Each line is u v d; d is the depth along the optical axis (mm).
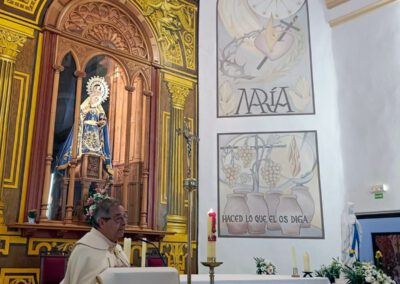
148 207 7012
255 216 7496
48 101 6094
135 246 6668
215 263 2496
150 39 7574
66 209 6074
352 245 6387
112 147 6961
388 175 6691
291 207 7453
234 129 7926
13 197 5613
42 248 5688
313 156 7621
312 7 8242
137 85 7406
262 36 8281
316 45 8062
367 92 7234
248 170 7715
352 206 6594
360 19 7539
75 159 6289
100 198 6113
